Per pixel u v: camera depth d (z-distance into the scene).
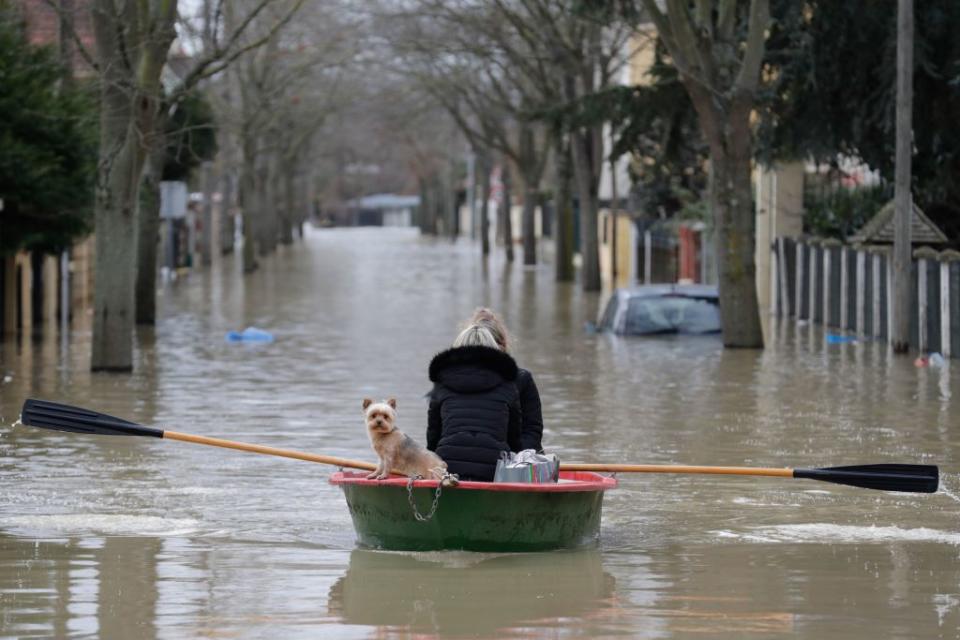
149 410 49.59
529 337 80.25
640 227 152.38
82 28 82.81
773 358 68.81
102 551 27.83
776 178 104.12
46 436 43.19
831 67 85.06
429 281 143.25
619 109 90.56
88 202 75.44
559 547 27.92
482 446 27.92
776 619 22.86
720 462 39.22
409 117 185.25
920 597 24.33
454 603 23.84
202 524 30.41
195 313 98.88
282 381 58.50
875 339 78.56
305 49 159.25
